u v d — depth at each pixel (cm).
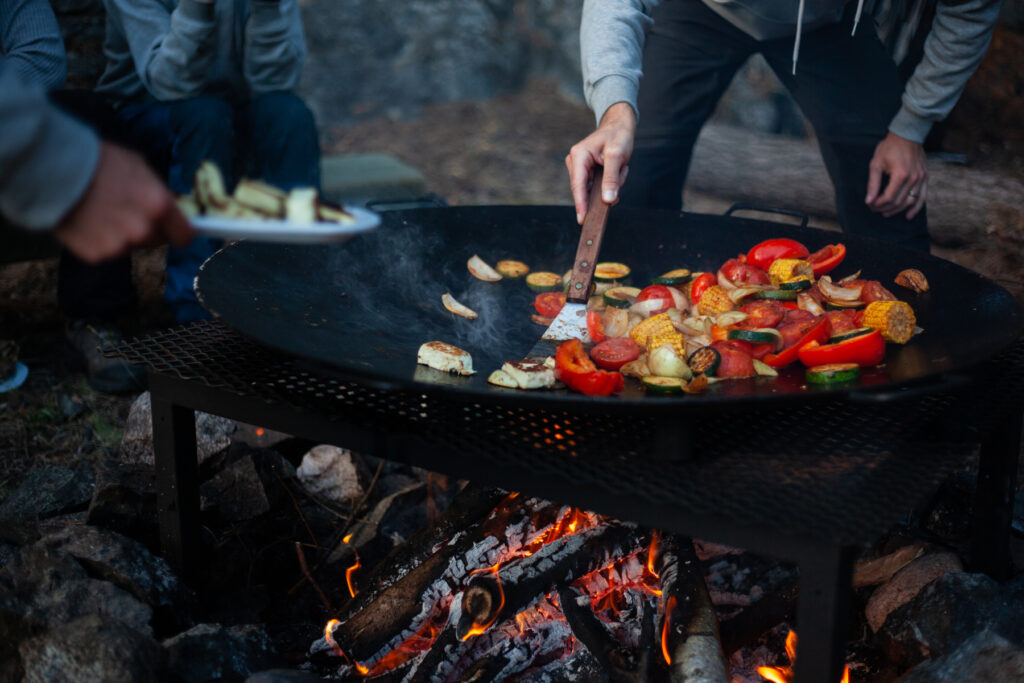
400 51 685
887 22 250
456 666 159
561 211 225
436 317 187
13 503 197
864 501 123
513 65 718
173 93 298
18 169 81
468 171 561
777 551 120
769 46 257
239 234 88
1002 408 152
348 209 92
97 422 267
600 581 172
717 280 196
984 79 512
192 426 168
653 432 146
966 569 179
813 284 187
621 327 174
